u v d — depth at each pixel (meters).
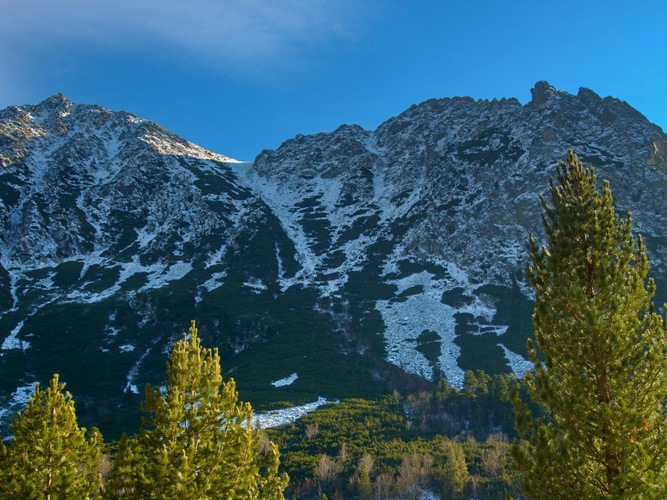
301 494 60.12
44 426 23.72
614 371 15.61
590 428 15.60
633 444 14.77
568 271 17.48
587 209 17.89
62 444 24.23
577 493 15.09
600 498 14.39
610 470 15.27
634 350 15.78
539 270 18.27
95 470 25.98
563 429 16.38
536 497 15.77
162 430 21.70
